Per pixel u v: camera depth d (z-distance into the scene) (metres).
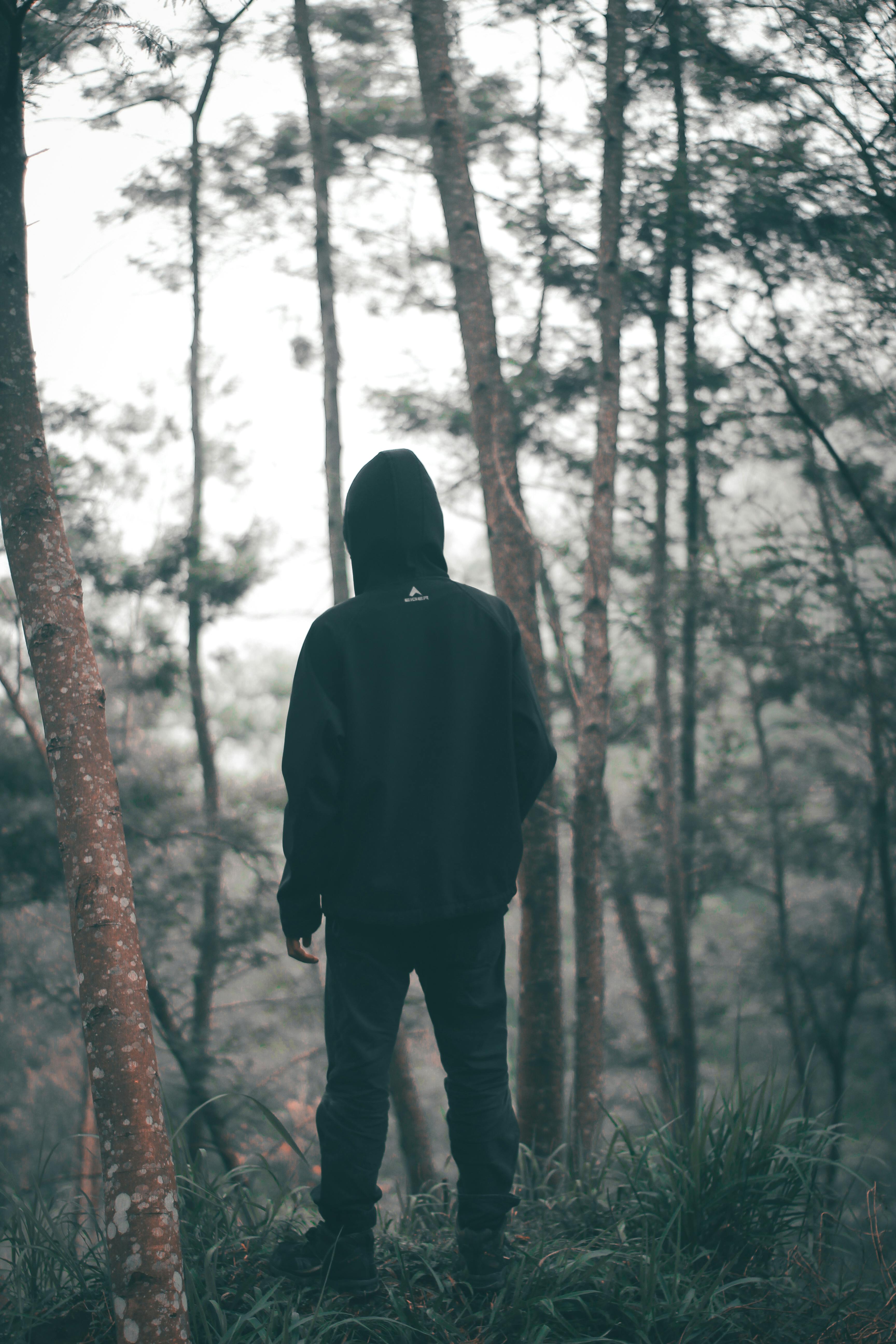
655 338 7.45
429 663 2.11
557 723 9.32
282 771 2.01
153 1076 1.69
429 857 2.02
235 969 9.25
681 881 8.60
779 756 10.56
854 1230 2.50
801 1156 2.50
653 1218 2.46
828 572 7.54
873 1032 11.87
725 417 7.27
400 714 2.06
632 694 8.55
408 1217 2.91
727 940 12.39
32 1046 11.51
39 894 7.70
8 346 2.06
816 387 6.74
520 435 7.82
